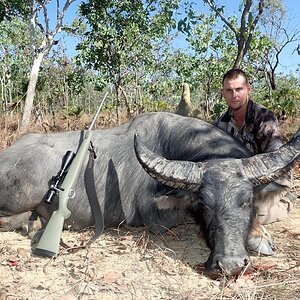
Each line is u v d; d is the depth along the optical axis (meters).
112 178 2.59
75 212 2.62
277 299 1.76
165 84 9.95
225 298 1.77
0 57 11.73
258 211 2.24
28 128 6.33
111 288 1.90
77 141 2.73
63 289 1.91
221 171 2.03
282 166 2.05
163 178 2.08
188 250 2.32
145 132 2.63
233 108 2.58
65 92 11.11
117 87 8.55
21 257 2.23
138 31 8.19
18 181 2.59
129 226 2.60
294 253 2.21
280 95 6.79
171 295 1.84
